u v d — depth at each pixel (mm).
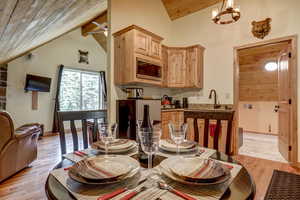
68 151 3717
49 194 663
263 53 4988
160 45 3459
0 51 3330
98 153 1138
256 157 3271
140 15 3627
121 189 688
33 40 3488
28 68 5207
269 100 5488
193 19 4137
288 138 3004
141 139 902
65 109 6012
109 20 3096
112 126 1243
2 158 2223
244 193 671
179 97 4340
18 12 1697
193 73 3775
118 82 3070
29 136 2764
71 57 6125
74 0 1975
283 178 2354
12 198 1937
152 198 632
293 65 2906
